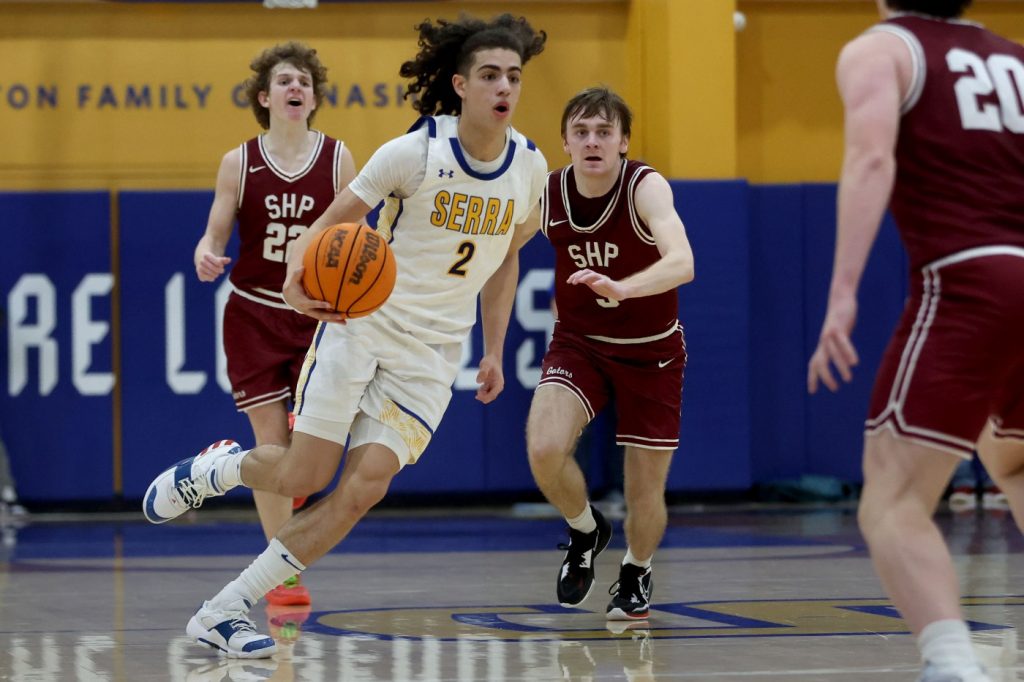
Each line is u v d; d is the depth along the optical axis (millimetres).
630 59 25938
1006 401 7730
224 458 10727
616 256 11719
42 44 24750
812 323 26016
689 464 24516
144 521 23359
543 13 25781
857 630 11211
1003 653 9977
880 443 7281
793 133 26844
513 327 24375
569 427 11688
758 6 26656
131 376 23891
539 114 25828
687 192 24422
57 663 9938
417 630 11508
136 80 24984
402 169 9867
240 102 25203
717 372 24562
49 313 23797
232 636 10148
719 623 11719
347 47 25328
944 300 7176
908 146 7332
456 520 23047
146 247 23875
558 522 22500
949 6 7578
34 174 24797
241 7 25062
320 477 10203
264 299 13469
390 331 10055
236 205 13695
